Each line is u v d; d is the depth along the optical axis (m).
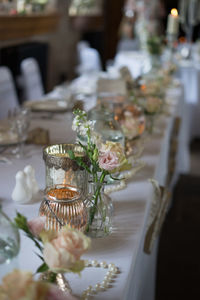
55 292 0.58
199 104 5.20
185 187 3.77
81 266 0.67
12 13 4.52
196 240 2.84
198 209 3.33
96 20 6.89
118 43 6.39
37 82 3.68
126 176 1.49
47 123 2.20
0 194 1.31
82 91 2.86
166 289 2.28
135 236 1.09
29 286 0.54
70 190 1.04
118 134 1.50
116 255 1.00
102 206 1.05
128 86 2.66
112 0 6.09
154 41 3.86
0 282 0.71
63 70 6.38
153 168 1.62
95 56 5.54
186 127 4.35
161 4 7.11
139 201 1.31
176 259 2.59
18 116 1.65
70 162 1.16
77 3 6.71
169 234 2.91
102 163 0.99
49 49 5.58
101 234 1.06
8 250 0.74
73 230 0.70
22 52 4.62
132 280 1.02
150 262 1.71
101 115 1.48
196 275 2.43
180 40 6.54
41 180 1.41
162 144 1.98
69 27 6.39
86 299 0.83
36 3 5.24
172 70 3.85
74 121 1.36
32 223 0.75
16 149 1.74
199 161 4.56
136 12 6.96
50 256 0.65
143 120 1.87
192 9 5.81
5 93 3.02
